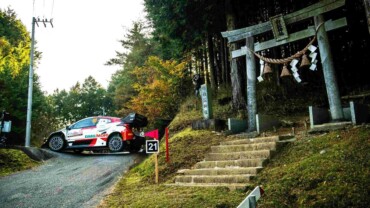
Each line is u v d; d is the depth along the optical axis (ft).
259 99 46.73
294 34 29.76
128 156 37.60
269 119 32.81
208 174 22.91
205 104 37.14
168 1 42.32
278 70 49.24
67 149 42.55
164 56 71.56
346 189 14.10
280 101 44.57
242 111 40.57
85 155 40.81
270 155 22.68
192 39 49.21
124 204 18.78
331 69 27.09
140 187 23.21
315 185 15.43
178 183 22.93
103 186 24.26
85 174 28.66
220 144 28.53
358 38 44.19
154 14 47.96
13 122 63.41
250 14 50.42
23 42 97.04
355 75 43.93
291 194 15.35
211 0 42.27
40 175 28.94
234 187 19.12
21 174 29.53
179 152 29.12
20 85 64.34
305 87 45.78
